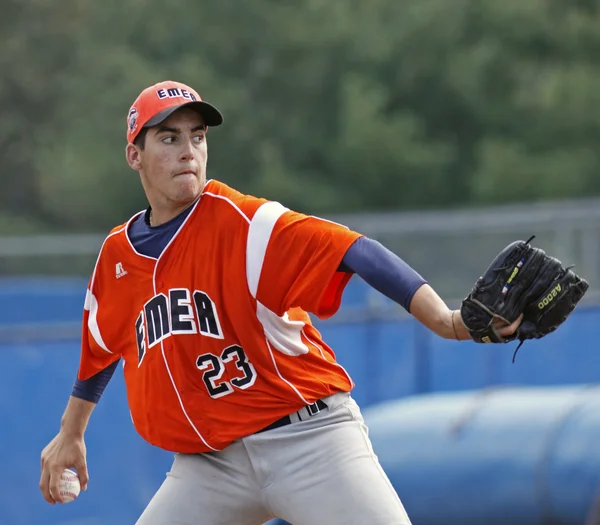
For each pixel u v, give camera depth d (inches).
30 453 1486.2
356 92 4133.9
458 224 2085.4
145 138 589.6
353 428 590.2
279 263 567.2
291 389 581.3
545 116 4197.8
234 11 4503.0
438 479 1236.5
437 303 537.6
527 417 1241.4
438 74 4345.5
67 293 2367.1
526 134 4242.1
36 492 1482.5
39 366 1502.2
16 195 4726.9
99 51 4534.9
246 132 4217.5
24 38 4817.9
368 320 1776.6
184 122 588.4
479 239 2167.8
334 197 4040.4
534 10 4421.8
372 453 591.2
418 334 1804.9
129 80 4247.0
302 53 4424.2
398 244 2220.7
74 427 674.8
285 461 583.2
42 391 1502.2
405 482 1258.6
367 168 4074.8
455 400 1358.3
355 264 554.3
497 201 3900.1
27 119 4803.2
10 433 1475.1
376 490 573.0
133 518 1524.4
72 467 681.0
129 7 4613.7
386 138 4072.3
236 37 4510.3
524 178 3882.9
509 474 1193.4
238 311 575.2
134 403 619.5
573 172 3907.5
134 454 1534.2
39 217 4537.4
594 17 4488.2
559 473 1162.6
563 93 4178.2
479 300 520.1
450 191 4131.4
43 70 4793.3
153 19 4594.0
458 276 2185.0
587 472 1146.7
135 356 621.9
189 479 605.9
